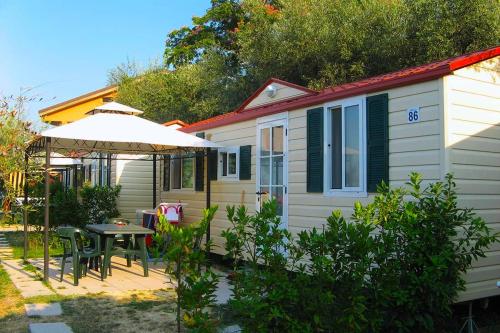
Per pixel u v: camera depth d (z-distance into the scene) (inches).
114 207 539.5
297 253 165.6
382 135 246.5
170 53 1106.7
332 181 282.0
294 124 313.4
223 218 390.9
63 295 275.4
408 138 234.4
